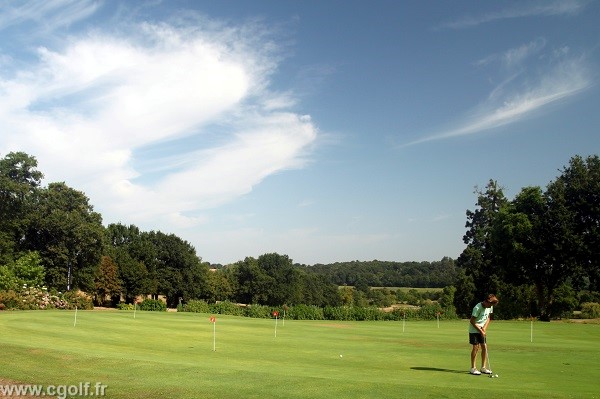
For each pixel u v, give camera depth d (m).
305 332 30.62
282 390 9.98
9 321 29.19
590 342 25.56
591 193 54.47
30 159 73.88
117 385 10.45
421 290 140.38
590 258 54.16
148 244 91.50
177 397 9.47
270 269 118.06
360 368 14.77
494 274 66.31
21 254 68.44
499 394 9.76
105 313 43.94
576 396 9.89
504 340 26.00
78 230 74.50
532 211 56.47
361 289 140.88
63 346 17.83
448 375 13.30
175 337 24.52
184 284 93.62
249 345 21.80
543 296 57.94
